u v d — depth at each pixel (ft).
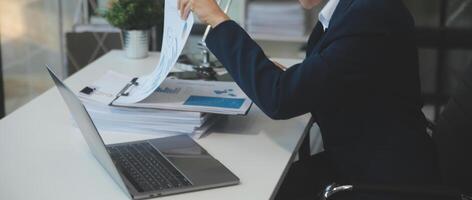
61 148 5.09
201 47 7.18
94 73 7.19
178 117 5.34
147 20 7.63
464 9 10.50
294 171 6.11
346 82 4.74
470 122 5.57
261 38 10.65
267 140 5.33
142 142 5.18
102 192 4.32
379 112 4.98
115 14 7.61
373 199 4.99
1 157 4.89
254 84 4.89
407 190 4.67
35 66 11.81
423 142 5.14
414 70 5.09
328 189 4.72
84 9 11.15
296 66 4.91
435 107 10.76
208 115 5.47
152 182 4.37
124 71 7.26
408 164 5.00
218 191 4.35
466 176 5.55
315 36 5.56
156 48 8.34
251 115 5.89
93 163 4.80
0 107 11.56
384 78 4.87
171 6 5.57
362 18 4.73
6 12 11.60
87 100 5.56
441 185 4.89
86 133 4.77
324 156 6.32
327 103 4.84
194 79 6.57
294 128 5.61
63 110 5.99
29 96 11.87
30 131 5.46
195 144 5.16
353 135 5.09
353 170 5.18
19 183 4.45
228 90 5.84
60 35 11.54
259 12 10.56
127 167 4.61
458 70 10.68
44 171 4.66
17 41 11.71
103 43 9.00
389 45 4.79
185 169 4.62
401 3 4.97
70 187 4.40
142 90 5.66
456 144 5.74
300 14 10.44
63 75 11.35
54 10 11.44
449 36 10.61
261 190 4.40
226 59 5.02
